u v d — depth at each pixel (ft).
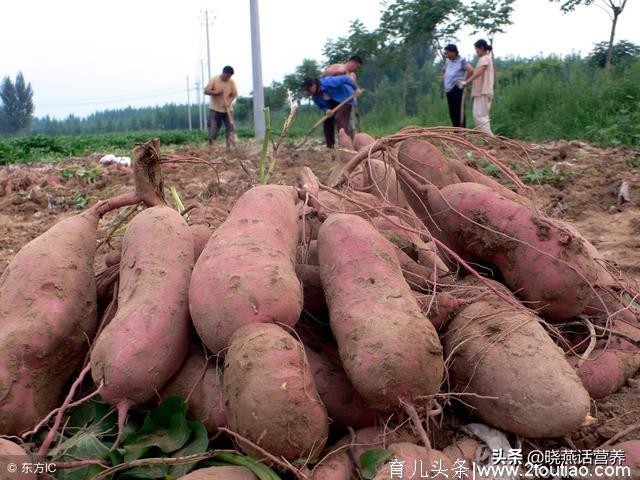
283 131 14.52
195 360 9.17
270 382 7.43
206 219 12.67
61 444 8.32
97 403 9.13
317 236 10.64
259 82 62.75
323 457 8.05
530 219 10.16
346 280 8.98
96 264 17.03
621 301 11.03
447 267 11.73
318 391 8.69
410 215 10.69
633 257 18.37
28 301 9.32
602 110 49.16
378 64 111.55
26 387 8.89
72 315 9.59
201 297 8.60
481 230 10.48
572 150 36.04
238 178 33.30
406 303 8.46
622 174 27.58
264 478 7.44
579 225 22.47
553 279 9.90
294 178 33.27
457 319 9.75
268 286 8.43
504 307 9.69
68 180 36.60
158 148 11.67
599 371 9.80
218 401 8.66
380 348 7.83
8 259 21.03
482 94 43.16
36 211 29.37
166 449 8.21
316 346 9.70
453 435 9.21
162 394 8.95
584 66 81.71
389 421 8.63
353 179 15.65
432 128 12.54
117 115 627.46
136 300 9.02
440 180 12.08
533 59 99.19
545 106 56.24
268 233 9.36
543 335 9.07
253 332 8.00
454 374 9.41
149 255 9.61
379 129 85.51
